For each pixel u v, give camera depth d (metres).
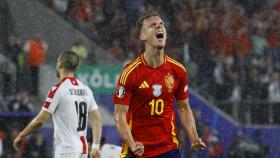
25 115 38.94
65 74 20.36
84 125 20.39
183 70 16.66
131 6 53.66
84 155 20.20
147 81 16.36
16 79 41.91
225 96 46.16
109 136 38.97
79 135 20.20
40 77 42.00
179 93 16.91
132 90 16.42
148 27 16.28
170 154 16.67
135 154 16.06
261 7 55.69
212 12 54.03
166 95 16.53
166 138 16.64
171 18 53.41
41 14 46.66
